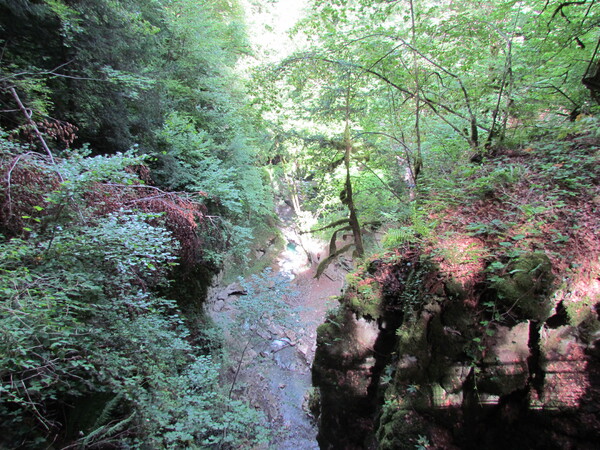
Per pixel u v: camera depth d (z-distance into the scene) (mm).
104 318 3182
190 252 6121
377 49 5402
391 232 3854
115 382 2918
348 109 5492
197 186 7270
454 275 3047
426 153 5746
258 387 8391
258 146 12297
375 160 6723
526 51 4977
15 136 4039
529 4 4863
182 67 8508
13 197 2898
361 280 4070
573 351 2570
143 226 3391
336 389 4066
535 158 4047
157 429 3186
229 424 3896
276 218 16719
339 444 4086
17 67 3916
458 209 3814
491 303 2748
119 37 5070
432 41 5312
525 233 2938
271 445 5449
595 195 3098
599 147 3635
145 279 4371
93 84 4801
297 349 10250
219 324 9055
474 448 2840
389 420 3150
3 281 2289
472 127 4914
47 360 2352
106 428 2725
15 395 2365
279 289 5848
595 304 2527
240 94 11188
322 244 15375
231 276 11539
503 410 2785
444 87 5688
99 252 3014
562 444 2469
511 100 4871
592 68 4148
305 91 6395
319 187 7684
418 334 3125
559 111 5188
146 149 6273
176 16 8859
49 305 2393
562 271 2654
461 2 5781
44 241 2879
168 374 3883
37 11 3695
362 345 3992
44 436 2676
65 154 4395
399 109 6246
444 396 2949
